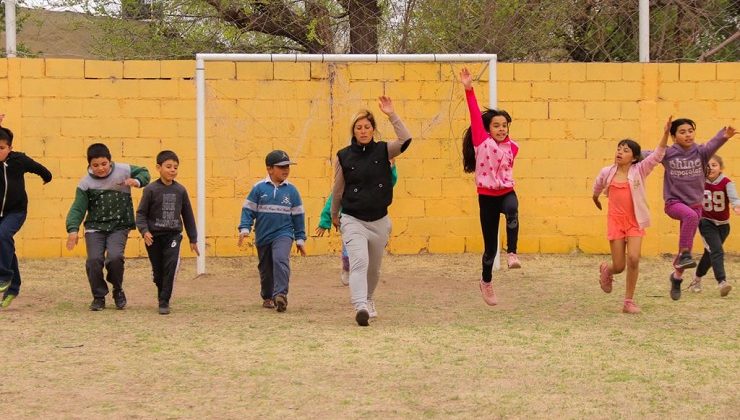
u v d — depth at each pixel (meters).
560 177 12.16
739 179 12.16
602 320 8.10
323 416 5.21
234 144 11.94
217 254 11.95
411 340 7.18
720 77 12.13
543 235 12.19
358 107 12.04
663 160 8.97
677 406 5.37
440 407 5.36
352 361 6.45
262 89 11.95
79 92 11.79
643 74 12.15
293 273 11.16
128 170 8.66
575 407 5.36
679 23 12.60
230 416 5.21
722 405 5.39
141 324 7.91
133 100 11.87
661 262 11.73
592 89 12.15
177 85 11.91
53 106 11.75
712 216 9.29
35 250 11.75
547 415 5.21
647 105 12.15
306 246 12.08
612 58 12.62
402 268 11.38
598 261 11.78
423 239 12.15
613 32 12.57
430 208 12.13
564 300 9.30
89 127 11.82
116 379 5.99
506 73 12.11
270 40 14.52
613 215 8.41
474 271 11.21
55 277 10.67
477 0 12.63
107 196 8.58
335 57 11.00
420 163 12.11
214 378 6.01
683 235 8.88
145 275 10.98
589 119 12.16
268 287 8.88
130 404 5.45
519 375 6.05
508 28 12.62
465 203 12.15
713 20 12.57
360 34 12.95
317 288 10.20
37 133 11.73
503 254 12.09
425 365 6.33
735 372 6.11
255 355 6.65
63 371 6.20
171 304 9.11
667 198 9.00
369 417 5.19
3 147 8.48
